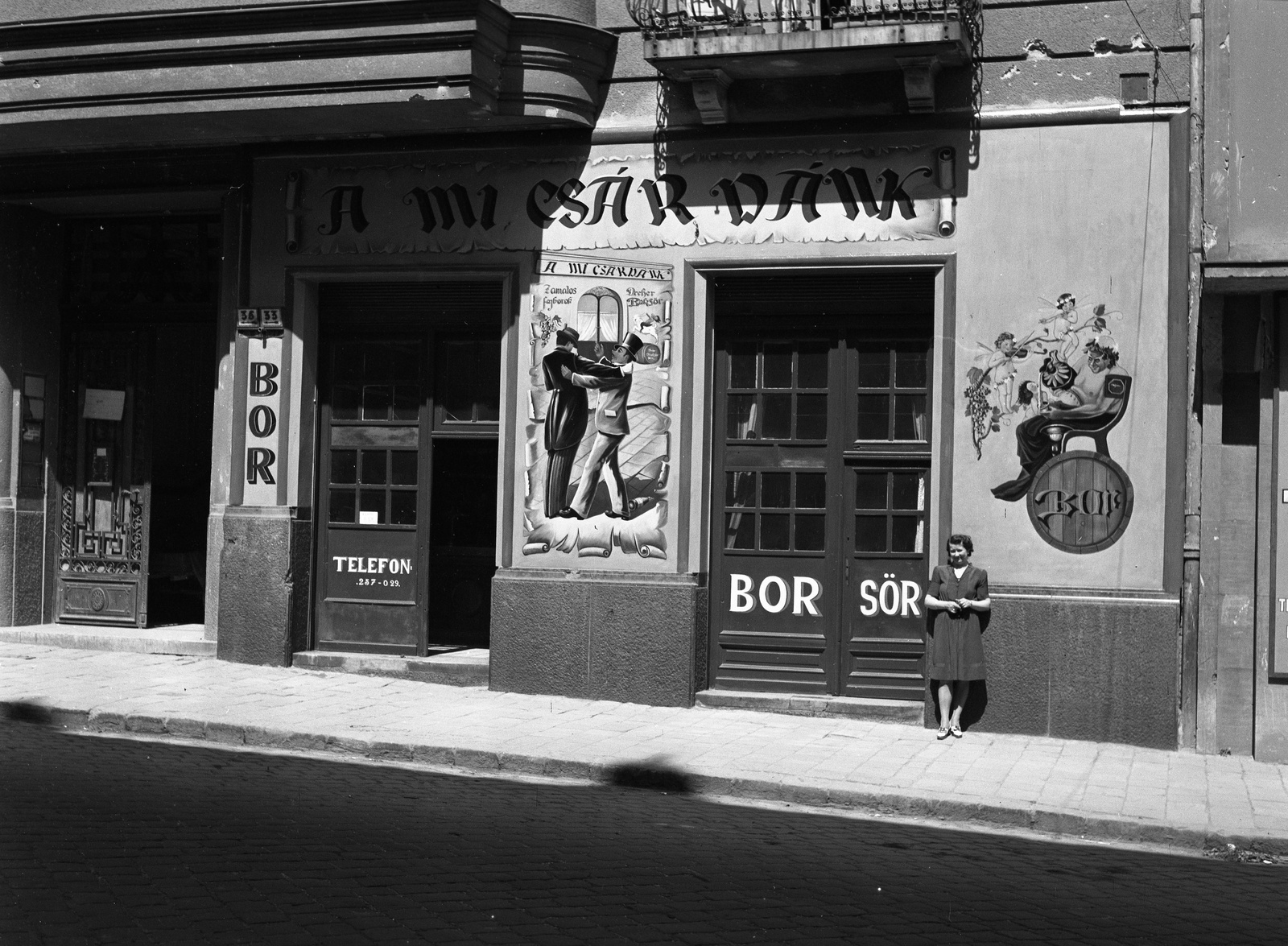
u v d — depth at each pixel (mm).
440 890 6457
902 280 12438
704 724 11773
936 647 11547
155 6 12867
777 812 9242
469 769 10336
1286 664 11047
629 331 12805
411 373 14016
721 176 12570
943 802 9273
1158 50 11508
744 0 12133
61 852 6805
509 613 12977
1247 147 11000
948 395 11984
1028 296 11805
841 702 12367
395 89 12070
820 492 12797
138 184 14320
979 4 11898
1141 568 11516
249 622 13867
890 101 12102
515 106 12477
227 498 14180
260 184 13836
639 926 6035
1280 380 11188
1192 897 7336
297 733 10797
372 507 14070
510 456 13125
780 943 5910
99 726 11203
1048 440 11734
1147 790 9758
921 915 6547
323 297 14109
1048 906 6910
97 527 15297
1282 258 10828
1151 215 11523
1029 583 11742
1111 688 11461
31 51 12852
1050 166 11773
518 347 13125
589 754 10328
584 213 12930
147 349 15164
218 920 5785
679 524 12664
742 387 12945
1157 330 11508
